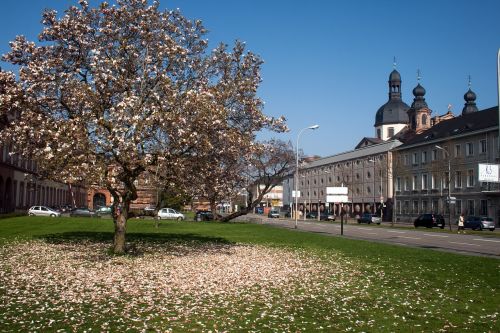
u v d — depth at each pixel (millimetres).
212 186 22969
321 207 124562
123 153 16797
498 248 28094
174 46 20000
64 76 18922
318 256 21766
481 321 9930
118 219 20719
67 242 25109
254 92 22500
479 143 70562
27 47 19969
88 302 11273
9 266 16719
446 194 76938
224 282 14391
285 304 11469
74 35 20125
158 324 9438
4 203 60750
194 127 17953
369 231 47406
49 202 85250
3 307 10609
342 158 115375
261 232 37969
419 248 25797
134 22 20719
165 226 43281
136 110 17484
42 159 17281
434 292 13055
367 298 12250
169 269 16703
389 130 125312
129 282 14000
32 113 18734
